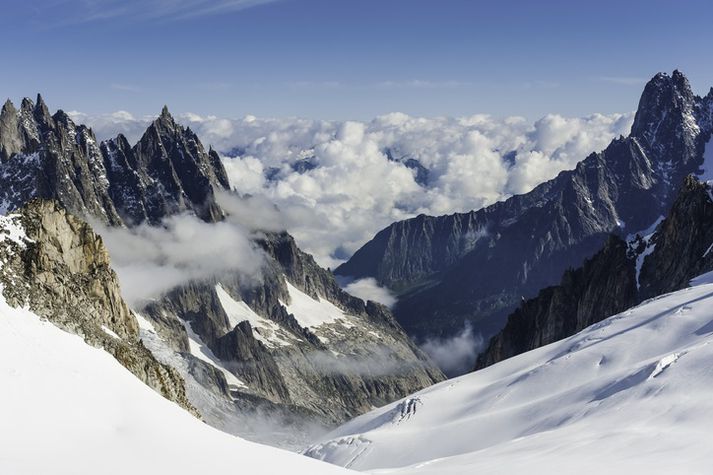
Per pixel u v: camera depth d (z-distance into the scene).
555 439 117.00
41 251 88.06
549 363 181.38
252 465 65.69
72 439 58.03
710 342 138.25
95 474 53.94
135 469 56.56
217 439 68.81
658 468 83.00
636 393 128.88
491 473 95.31
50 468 52.69
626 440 102.56
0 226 88.81
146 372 96.69
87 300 96.00
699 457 87.25
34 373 63.56
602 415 125.50
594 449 100.94
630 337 171.88
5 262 81.94
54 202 103.25
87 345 74.69
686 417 110.00
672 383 126.62
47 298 80.56
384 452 176.38
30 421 57.66
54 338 71.50
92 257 107.62
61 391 63.31
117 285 110.25
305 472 68.44
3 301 72.81
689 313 169.75
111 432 61.28
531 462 100.12
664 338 164.12
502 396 179.88
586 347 185.75
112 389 67.94
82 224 107.75
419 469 119.44
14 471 50.78
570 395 152.38
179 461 60.59
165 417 67.94
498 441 151.75
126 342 100.38
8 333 67.38
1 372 61.66
